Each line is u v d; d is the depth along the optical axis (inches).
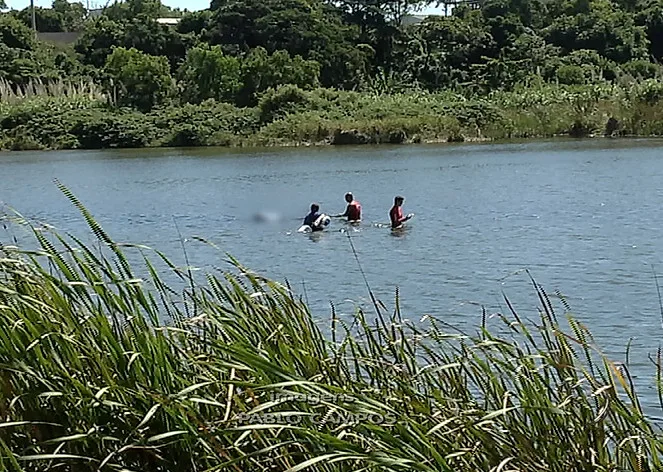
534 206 1159.6
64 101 2915.8
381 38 3570.4
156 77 3011.8
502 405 183.9
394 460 158.7
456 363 197.2
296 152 2293.3
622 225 975.0
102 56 3602.4
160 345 184.4
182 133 2704.2
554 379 202.5
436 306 616.4
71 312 187.9
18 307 188.4
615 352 474.0
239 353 176.6
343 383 189.5
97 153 2541.8
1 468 165.6
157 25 3686.0
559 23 3614.7
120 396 178.2
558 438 180.1
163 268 745.0
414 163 1856.5
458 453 168.7
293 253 872.9
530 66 3164.4
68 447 178.7
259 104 2785.4
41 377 178.7
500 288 676.1
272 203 1290.6
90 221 203.2
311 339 201.5
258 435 173.8
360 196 1341.0
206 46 3144.7
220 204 1301.7
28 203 1398.9
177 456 175.2
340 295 671.1
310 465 162.2
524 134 2498.8
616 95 2503.7
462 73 3260.3
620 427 184.4
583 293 644.7
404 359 202.1
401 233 979.9
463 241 911.7
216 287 233.0
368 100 2768.2
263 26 3516.2
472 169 1683.1
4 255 216.4
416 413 181.9
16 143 2765.7
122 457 176.9
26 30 3540.8
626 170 1557.6
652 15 3695.9
